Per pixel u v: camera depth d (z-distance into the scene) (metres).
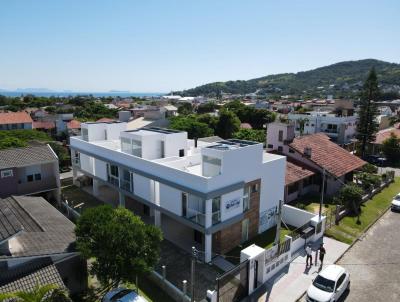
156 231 15.86
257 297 16.23
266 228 24.23
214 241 20.77
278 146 34.59
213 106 121.19
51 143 45.16
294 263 19.31
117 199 30.34
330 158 33.34
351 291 16.92
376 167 40.62
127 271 14.41
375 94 46.66
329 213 25.44
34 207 22.22
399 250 21.20
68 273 16.20
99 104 126.50
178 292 16.11
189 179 19.73
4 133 49.62
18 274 14.21
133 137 26.12
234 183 20.42
